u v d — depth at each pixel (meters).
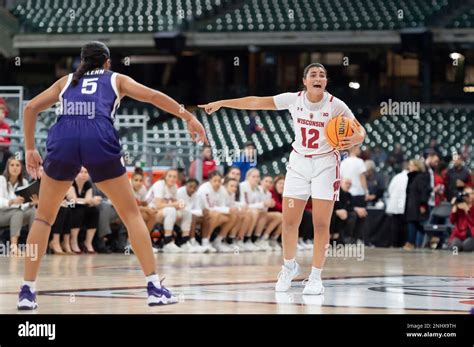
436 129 25.42
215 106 6.32
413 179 15.57
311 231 14.20
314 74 6.11
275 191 14.07
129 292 5.85
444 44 26.98
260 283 6.84
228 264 9.57
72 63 30.25
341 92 27.69
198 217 12.86
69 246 11.46
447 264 10.18
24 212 10.95
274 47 28.19
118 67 30.45
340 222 14.61
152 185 13.75
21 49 28.30
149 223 12.21
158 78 30.48
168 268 8.77
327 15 28.20
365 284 6.83
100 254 11.55
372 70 29.12
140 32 27.75
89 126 4.78
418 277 7.77
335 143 6.09
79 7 29.33
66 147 4.78
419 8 28.03
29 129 5.02
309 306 4.98
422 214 15.50
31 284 4.79
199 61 30.27
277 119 26.30
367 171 16.91
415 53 27.44
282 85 29.88
